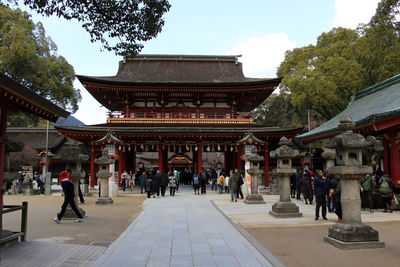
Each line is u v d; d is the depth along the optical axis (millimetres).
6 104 9250
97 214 16312
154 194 27594
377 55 33812
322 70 36531
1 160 8984
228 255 8070
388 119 15867
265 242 9445
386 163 18859
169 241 9703
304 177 19656
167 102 37750
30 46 42156
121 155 33031
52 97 48719
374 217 13891
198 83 34906
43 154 41219
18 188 30891
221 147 38062
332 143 9492
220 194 27594
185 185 40250
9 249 8367
